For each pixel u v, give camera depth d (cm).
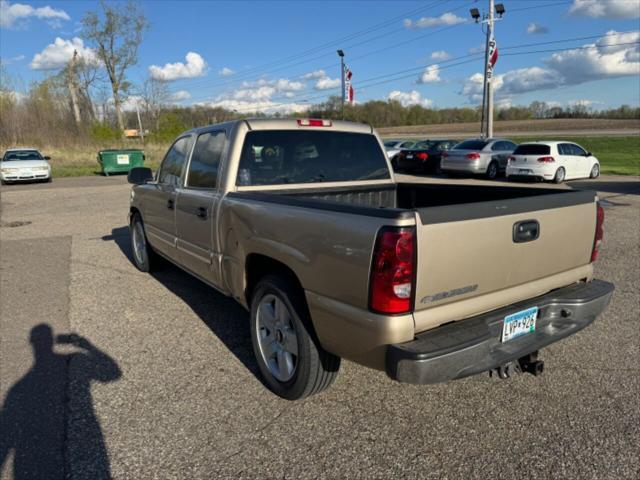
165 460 255
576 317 297
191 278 595
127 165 2339
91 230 938
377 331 232
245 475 244
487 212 249
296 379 296
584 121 7681
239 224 340
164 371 354
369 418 294
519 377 342
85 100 4622
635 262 639
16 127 3600
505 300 269
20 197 1492
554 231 287
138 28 4762
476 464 251
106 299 515
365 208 239
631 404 305
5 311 479
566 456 256
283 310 307
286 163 402
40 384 334
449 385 333
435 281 235
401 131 7544
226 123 399
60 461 254
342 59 4188
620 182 1677
